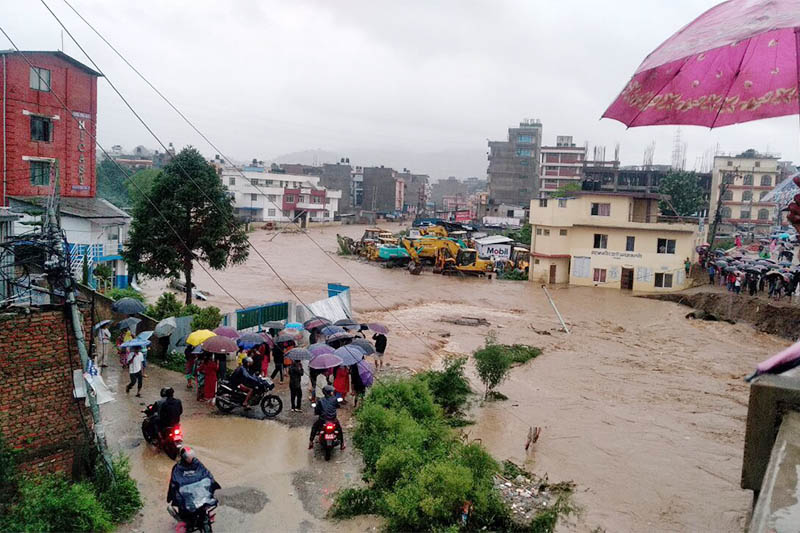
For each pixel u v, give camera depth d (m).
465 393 20.34
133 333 21.22
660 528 11.96
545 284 50.34
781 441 3.90
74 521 9.27
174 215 25.59
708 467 15.28
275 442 13.98
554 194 75.75
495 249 61.88
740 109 3.12
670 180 70.25
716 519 12.47
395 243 65.88
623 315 38.66
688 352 29.45
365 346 18.94
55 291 10.98
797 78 3.00
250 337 17.97
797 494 3.17
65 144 32.62
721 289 42.16
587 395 21.38
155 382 17.62
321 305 26.42
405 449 12.50
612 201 48.69
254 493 11.45
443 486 10.94
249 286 42.62
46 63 31.36
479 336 30.84
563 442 16.58
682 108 3.22
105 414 14.77
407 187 166.75
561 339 31.28
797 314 33.53
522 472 14.15
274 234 90.12
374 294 41.94
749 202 76.75
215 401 15.70
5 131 29.94
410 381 18.12
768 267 38.91
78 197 33.50
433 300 41.53
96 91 34.44
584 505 12.66
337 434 13.45
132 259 26.45
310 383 18.89
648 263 47.44
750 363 27.36
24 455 10.12
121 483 10.54
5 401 9.95
